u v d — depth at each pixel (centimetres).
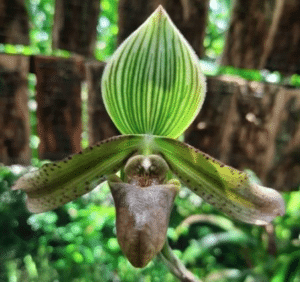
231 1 24
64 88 26
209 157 14
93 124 27
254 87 26
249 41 24
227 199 15
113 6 46
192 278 14
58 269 68
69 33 24
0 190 81
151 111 14
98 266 65
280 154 27
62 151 28
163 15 13
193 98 14
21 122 27
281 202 14
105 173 15
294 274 36
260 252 50
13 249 76
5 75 25
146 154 15
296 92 26
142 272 61
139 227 12
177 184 15
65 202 16
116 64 14
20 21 24
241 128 27
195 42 24
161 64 13
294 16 24
